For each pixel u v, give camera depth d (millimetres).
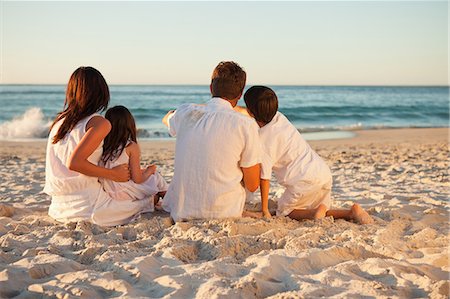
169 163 9570
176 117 4172
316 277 2951
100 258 3230
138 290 2748
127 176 4184
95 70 4023
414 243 3693
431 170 8227
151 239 3699
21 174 7648
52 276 2988
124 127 4133
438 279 2977
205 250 3461
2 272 2910
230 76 4039
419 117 27531
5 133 16812
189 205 4059
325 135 18219
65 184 4098
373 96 49625
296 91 63188
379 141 15766
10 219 4375
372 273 3027
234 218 4051
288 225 4070
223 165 3982
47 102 32844
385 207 4914
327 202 4465
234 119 3973
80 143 3879
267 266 3039
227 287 2680
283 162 4328
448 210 4910
